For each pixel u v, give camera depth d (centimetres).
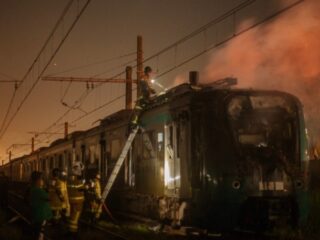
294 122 1257
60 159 2727
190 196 1264
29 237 1493
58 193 1484
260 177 1193
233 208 1180
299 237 1170
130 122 1648
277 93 1262
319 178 1823
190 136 1266
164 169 1414
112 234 1460
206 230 1260
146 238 1377
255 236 1223
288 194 1205
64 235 1479
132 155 1688
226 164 1192
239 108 1230
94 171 2106
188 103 1277
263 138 1231
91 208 1747
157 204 1470
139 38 2345
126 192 1745
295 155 1241
